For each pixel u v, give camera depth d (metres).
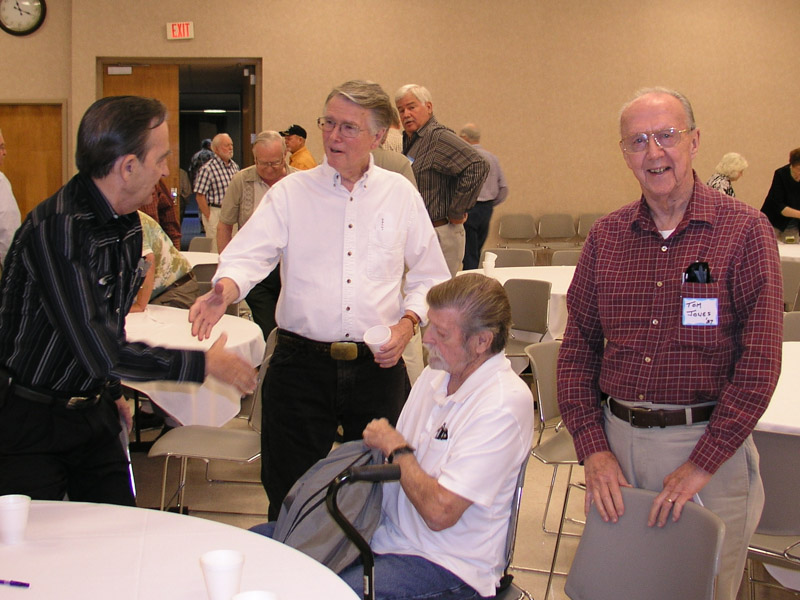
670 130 1.75
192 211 15.09
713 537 1.54
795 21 8.51
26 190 8.41
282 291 2.37
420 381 1.95
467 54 8.33
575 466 3.93
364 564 1.47
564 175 8.59
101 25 8.07
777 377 1.72
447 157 4.27
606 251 1.94
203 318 2.11
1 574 1.30
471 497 1.64
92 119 1.63
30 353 1.71
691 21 8.45
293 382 2.33
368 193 2.30
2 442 1.75
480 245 6.78
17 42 8.23
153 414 4.20
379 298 2.30
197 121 14.21
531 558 2.97
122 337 1.72
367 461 1.78
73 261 1.62
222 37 8.15
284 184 2.33
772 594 2.65
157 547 1.42
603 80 8.47
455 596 1.70
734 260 1.77
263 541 1.45
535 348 2.95
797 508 2.08
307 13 8.16
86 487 1.93
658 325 1.84
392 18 8.23
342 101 2.17
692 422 1.82
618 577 1.71
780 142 8.66
